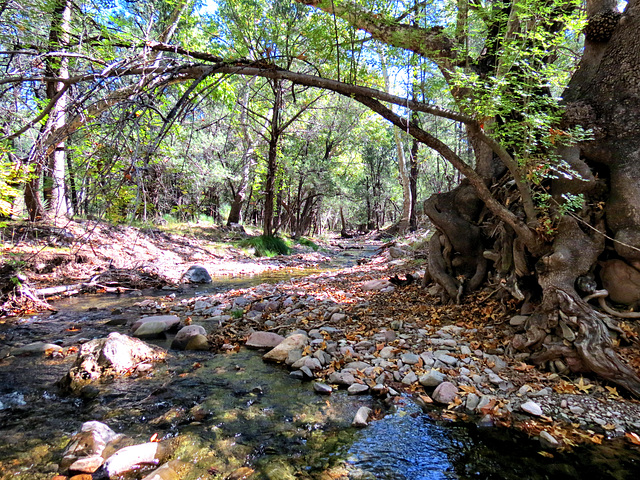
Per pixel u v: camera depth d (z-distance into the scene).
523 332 4.58
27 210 10.54
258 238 17.36
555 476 2.58
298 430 3.13
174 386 3.94
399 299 6.93
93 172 2.49
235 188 22.62
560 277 4.27
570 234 4.43
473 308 5.82
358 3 4.89
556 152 4.87
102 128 2.81
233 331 5.73
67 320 6.50
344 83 4.47
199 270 10.52
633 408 3.35
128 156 2.51
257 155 20.78
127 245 12.41
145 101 2.57
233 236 18.45
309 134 19.97
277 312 6.70
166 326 5.82
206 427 3.16
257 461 2.72
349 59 5.08
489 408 3.39
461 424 3.22
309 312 6.52
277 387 3.94
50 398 3.68
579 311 4.00
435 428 3.17
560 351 3.93
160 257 12.72
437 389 3.70
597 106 4.98
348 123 20.94
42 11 4.45
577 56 5.97
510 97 4.29
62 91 2.99
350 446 2.92
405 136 23.55
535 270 4.86
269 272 12.57
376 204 41.56
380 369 4.20
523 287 5.08
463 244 6.35
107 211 2.77
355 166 26.12
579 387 3.67
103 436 2.94
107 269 10.07
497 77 4.02
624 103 4.79
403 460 2.75
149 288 9.55
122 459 2.63
